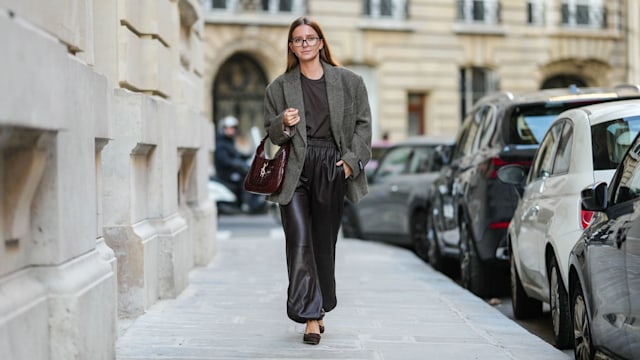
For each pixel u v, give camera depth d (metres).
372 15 40.00
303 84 7.79
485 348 7.85
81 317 5.81
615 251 6.47
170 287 10.40
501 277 12.24
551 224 8.69
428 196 16.98
